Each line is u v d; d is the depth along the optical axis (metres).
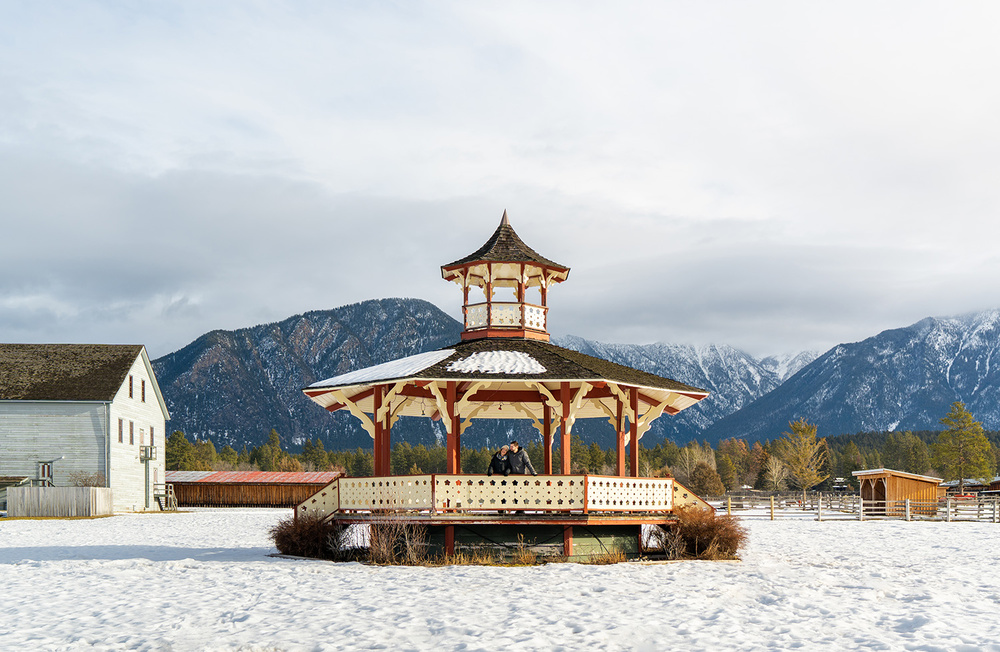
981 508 51.38
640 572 20.27
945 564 23.86
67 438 55.16
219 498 75.31
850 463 183.00
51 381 56.84
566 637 12.68
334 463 181.25
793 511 59.88
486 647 11.92
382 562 22.27
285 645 12.27
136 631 13.43
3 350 60.66
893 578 20.25
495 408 27.98
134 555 25.95
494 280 26.73
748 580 19.16
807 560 24.23
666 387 24.00
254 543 30.58
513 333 25.31
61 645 12.48
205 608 15.55
